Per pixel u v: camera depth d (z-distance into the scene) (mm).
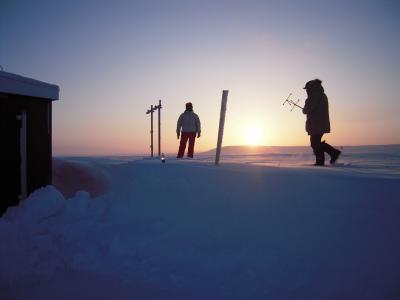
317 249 3881
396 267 3418
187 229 4711
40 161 6922
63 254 4523
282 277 3639
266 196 4977
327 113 7602
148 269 4035
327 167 6875
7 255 4320
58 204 5902
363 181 4750
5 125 6109
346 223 4105
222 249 4199
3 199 6020
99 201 6016
